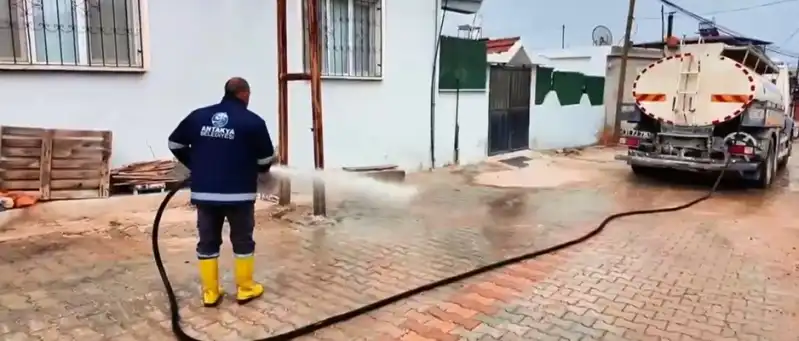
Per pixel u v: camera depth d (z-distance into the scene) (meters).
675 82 10.14
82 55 6.57
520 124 14.34
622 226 7.01
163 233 5.82
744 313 4.25
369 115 9.88
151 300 4.16
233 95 4.13
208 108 4.09
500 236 6.32
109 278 4.55
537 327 3.92
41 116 6.27
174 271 4.75
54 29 6.34
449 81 11.53
